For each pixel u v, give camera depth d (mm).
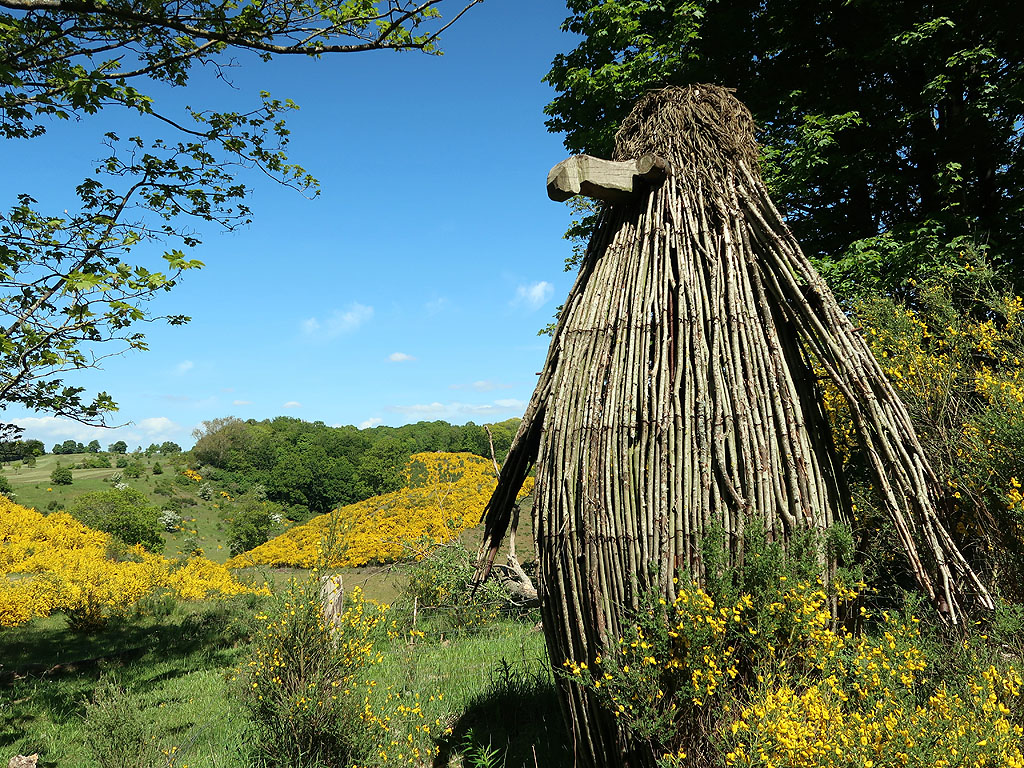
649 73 10133
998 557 3209
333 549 6305
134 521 39781
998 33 8617
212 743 5344
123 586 15594
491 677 5781
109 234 5316
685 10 9680
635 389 2857
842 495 2971
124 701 4746
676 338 2924
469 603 9023
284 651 4934
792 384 2857
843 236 9727
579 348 3098
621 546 2668
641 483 2701
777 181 8852
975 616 2820
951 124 8875
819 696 2240
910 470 2814
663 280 3041
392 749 4422
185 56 5137
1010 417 3414
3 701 7906
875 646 2523
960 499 3395
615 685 2516
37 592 15164
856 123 8492
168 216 6273
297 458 65375
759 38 10180
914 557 2701
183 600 18469
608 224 3531
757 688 2445
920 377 3980
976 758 1973
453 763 4289
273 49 4531
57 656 10961
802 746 2053
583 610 2748
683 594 2447
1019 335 4215
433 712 5152
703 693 2363
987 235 7820
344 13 4922
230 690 7055
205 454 82000
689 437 2713
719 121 3418
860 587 2697
